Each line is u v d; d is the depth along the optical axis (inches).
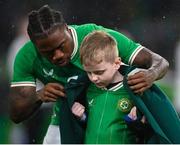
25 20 537.6
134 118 258.1
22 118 280.1
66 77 274.2
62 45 259.8
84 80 265.6
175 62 543.8
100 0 555.2
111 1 557.3
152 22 562.6
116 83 261.9
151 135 261.0
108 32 270.1
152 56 271.0
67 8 550.3
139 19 561.6
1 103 497.4
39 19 257.6
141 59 269.1
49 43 257.1
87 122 266.1
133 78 256.5
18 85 277.0
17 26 533.6
